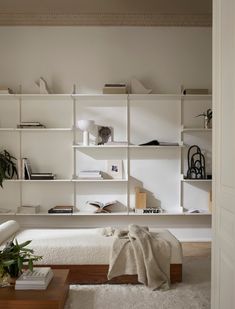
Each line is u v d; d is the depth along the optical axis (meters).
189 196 4.78
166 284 2.96
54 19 4.66
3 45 4.70
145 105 4.78
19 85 4.70
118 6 4.38
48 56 4.72
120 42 4.75
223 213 1.84
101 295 2.80
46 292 2.21
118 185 4.78
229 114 1.74
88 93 4.73
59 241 3.15
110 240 3.19
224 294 1.82
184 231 4.77
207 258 3.89
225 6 1.82
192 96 4.53
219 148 1.93
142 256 2.98
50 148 4.76
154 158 4.78
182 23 4.72
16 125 4.74
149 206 4.77
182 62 4.76
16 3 4.28
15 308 2.08
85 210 4.77
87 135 4.59
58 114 4.75
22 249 2.44
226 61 1.80
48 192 4.76
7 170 4.62
